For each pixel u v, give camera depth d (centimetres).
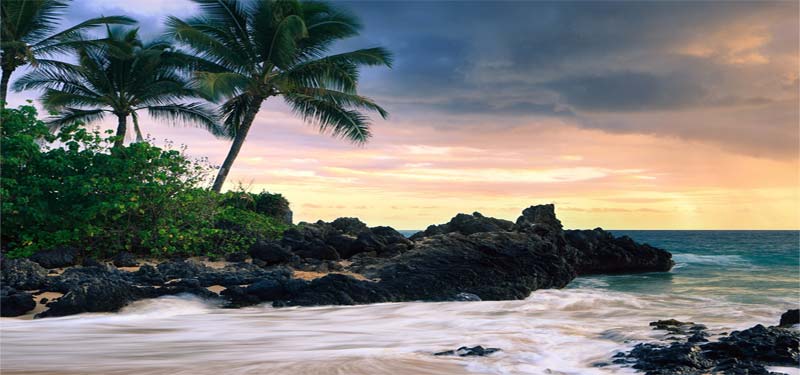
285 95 2544
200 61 2545
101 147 1820
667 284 1922
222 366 551
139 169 1769
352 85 2389
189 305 1116
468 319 988
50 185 1650
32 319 975
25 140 1641
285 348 698
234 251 1817
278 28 2348
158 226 1709
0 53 2392
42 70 2584
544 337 714
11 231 1653
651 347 579
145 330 881
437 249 1612
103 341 773
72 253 1582
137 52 2741
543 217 2442
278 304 1169
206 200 1884
